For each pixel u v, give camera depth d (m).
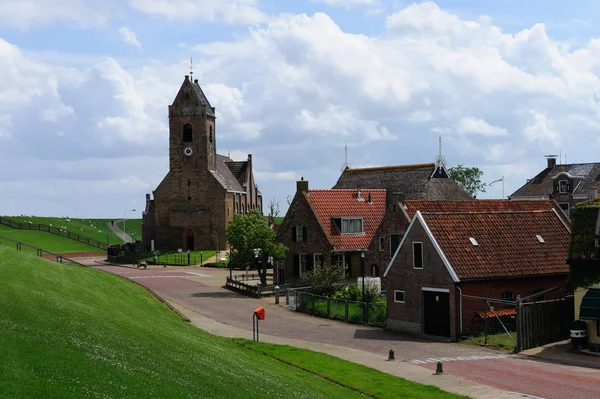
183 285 74.75
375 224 72.50
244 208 130.38
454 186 80.19
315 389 27.33
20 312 23.39
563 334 41.91
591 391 29.16
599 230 39.72
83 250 120.62
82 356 20.64
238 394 22.31
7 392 16.38
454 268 43.88
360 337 45.00
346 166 93.81
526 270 46.34
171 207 118.50
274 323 50.41
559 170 100.88
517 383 30.77
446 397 27.70
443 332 44.31
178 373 22.53
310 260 70.25
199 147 117.62
